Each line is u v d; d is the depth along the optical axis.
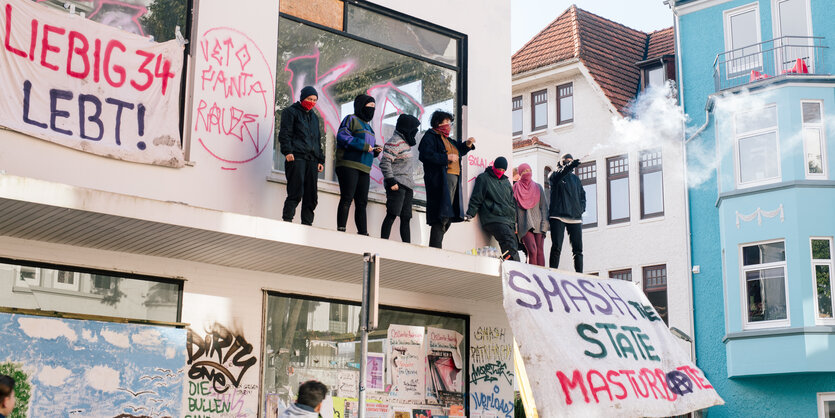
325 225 11.04
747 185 21.97
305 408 7.50
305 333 10.80
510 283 11.07
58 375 8.66
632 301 12.30
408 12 12.34
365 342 7.57
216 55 10.32
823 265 20.80
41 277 8.96
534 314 10.98
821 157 21.31
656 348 11.84
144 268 9.62
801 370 20.09
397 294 11.81
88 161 9.19
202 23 10.26
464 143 11.75
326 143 11.27
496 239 12.41
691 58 24.28
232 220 8.86
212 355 9.91
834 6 22.09
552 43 28.17
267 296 10.52
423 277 11.09
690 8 24.44
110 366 9.00
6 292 8.71
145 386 9.20
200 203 9.96
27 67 8.84
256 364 10.25
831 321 20.50
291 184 10.02
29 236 8.84
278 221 9.20
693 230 23.55
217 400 9.84
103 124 9.31
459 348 12.36
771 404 21.27
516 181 13.12
